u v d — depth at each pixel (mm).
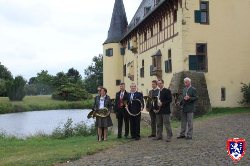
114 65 50375
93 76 117375
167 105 14281
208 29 28484
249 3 29297
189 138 14531
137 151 12180
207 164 9727
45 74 115562
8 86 76250
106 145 13773
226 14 28891
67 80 109125
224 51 28766
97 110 15680
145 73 38469
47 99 80938
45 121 40469
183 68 27812
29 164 10633
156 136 15195
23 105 64688
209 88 28328
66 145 15305
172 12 29984
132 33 43625
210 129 17219
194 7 28234
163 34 32344
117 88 50281
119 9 52188
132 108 15266
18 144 17016
